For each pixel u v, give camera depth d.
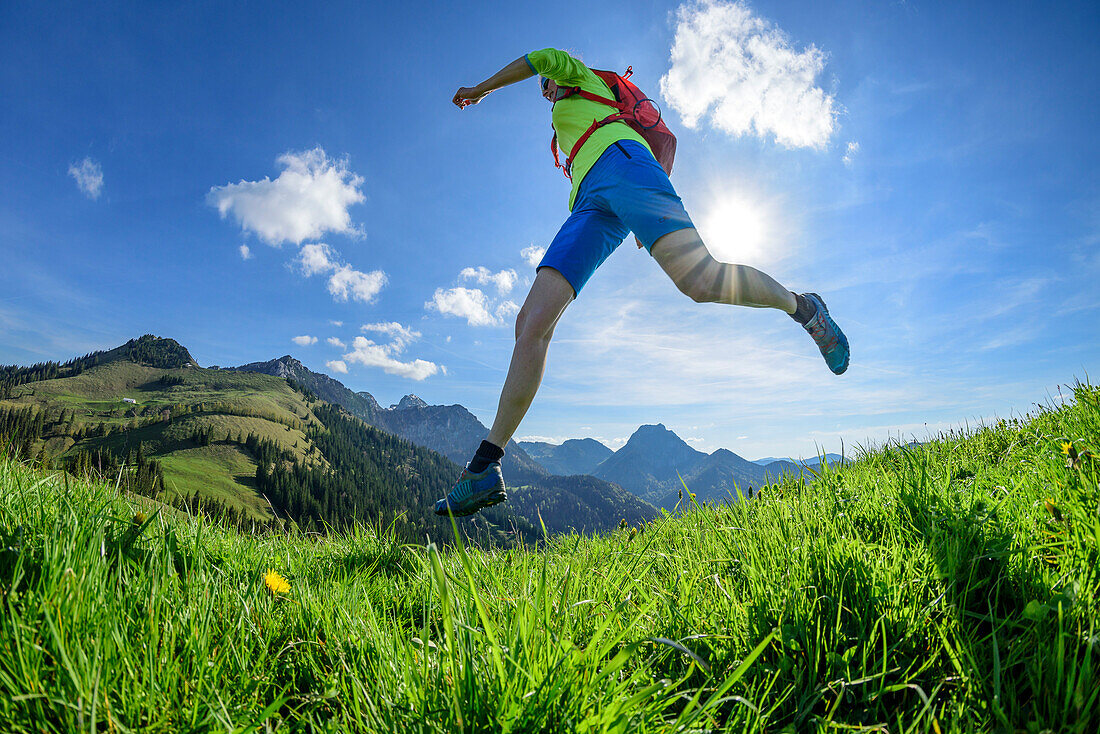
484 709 1.03
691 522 3.21
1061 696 1.03
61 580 1.29
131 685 1.09
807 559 1.73
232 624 1.52
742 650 1.41
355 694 1.14
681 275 2.54
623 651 1.04
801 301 2.88
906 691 1.28
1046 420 3.92
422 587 2.12
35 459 2.56
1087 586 1.23
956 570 1.55
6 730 0.96
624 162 2.67
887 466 3.23
